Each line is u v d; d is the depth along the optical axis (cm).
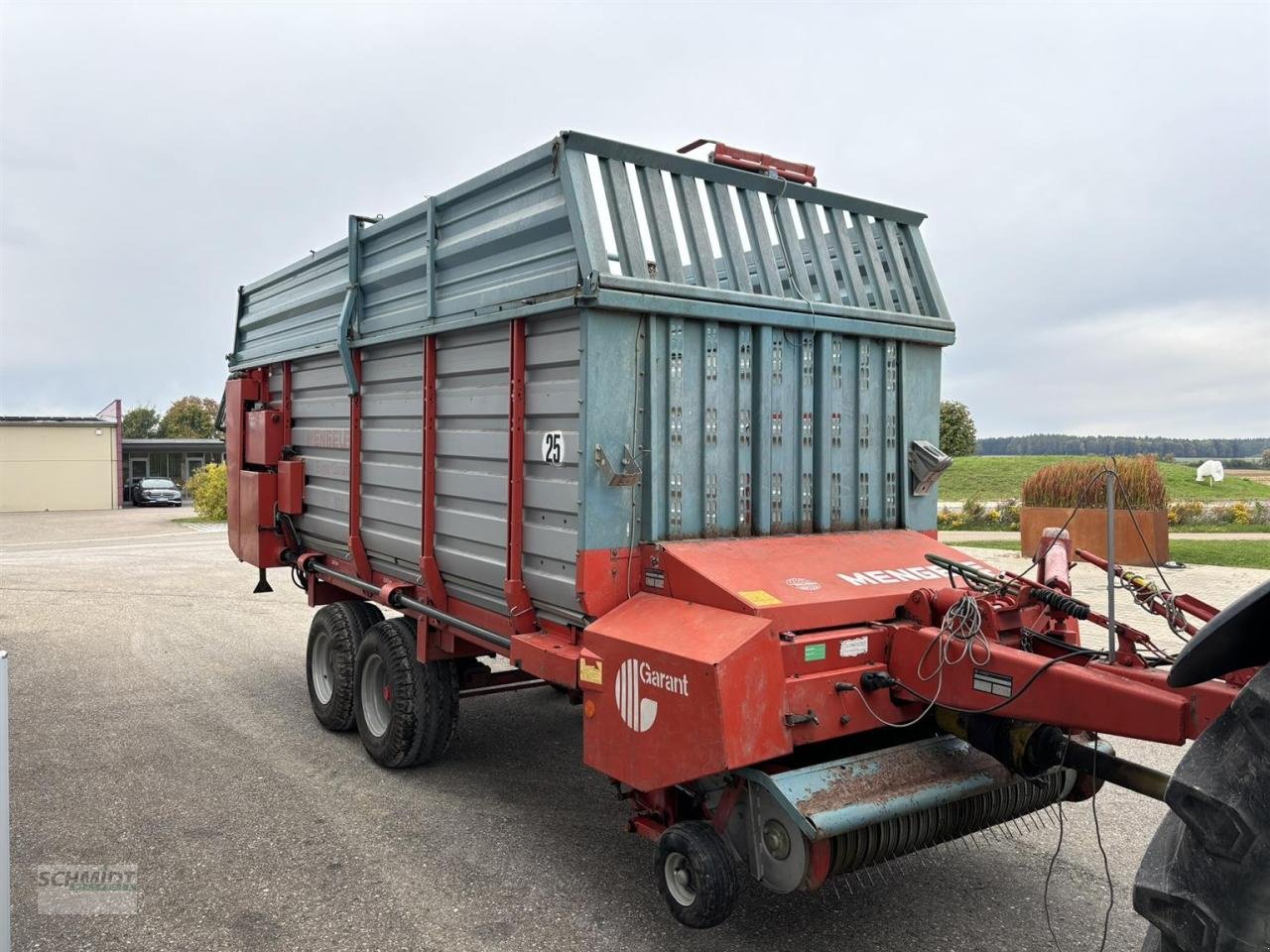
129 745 620
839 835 328
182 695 751
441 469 507
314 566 683
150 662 870
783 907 397
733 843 351
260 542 721
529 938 371
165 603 1234
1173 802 192
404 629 568
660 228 409
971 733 354
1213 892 187
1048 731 339
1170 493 2930
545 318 414
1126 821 493
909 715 369
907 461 485
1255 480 3791
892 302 489
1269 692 184
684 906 352
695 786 364
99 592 1336
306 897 405
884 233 500
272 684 787
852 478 463
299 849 455
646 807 387
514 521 439
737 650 321
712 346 416
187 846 459
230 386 805
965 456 4306
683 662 328
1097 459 1473
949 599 365
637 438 399
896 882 421
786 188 456
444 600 525
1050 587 373
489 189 453
